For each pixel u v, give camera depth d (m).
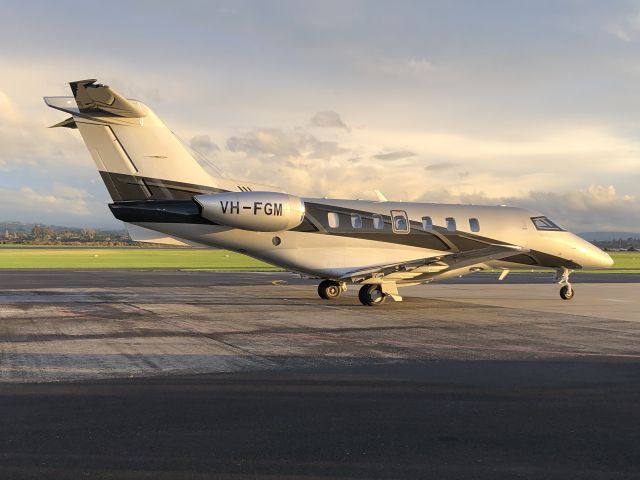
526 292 23.98
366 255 18.03
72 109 15.07
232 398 6.57
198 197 15.52
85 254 80.94
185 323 13.05
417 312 15.84
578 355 9.48
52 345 9.98
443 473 4.46
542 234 20.19
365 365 8.52
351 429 5.52
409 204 19.05
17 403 6.27
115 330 11.86
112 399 6.47
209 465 4.57
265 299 19.33
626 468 4.60
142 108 15.47
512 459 4.77
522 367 8.48
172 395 6.67
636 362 8.91
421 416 5.97
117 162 15.59
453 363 8.73
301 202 16.77
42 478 4.26
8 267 43.31
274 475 4.38
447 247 19.11
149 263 53.72
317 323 13.30
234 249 16.98
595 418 5.95
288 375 7.79
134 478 4.29
